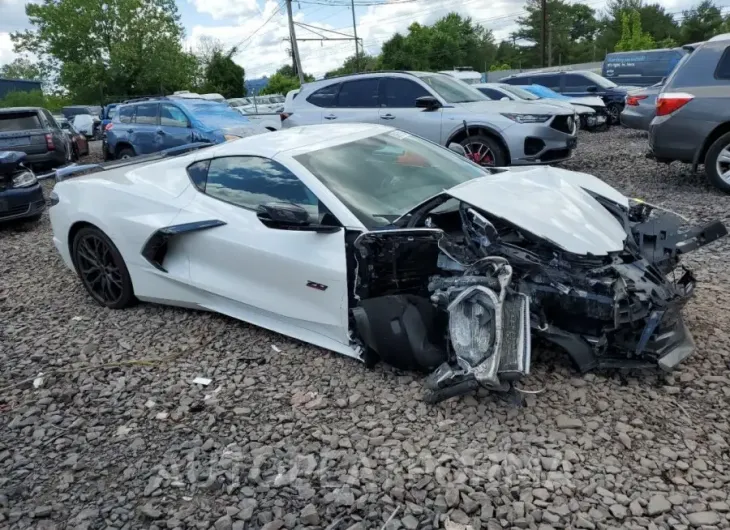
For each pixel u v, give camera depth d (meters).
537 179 3.75
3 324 4.79
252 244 3.94
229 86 56.06
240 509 2.59
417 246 3.39
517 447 2.83
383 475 2.72
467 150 9.21
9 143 11.41
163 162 4.84
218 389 3.58
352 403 3.29
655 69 20.14
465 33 77.69
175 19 49.66
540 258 3.17
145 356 4.07
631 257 3.27
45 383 3.78
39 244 7.39
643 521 2.37
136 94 49.31
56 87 51.56
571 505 2.46
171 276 4.45
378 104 9.91
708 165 7.67
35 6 48.22
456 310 3.05
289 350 3.97
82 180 5.04
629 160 10.86
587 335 3.18
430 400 3.18
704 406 3.04
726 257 5.22
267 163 4.02
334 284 3.58
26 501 2.75
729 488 2.51
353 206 3.64
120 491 2.77
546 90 18.09
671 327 3.27
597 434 2.88
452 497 2.53
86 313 4.92
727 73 7.38
